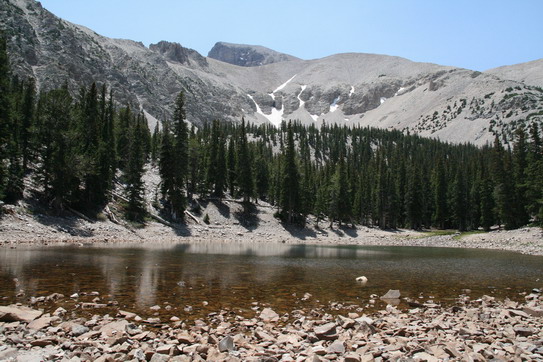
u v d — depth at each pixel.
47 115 47.66
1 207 40.69
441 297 17.70
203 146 92.44
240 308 14.13
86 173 49.72
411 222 99.50
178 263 27.53
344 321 11.81
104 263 25.11
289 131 82.38
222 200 81.94
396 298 17.08
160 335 10.13
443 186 99.06
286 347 9.34
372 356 8.43
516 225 75.25
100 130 62.34
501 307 15.50
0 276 18.39
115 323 10.55
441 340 10.10
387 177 99.81
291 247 53.28
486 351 9.09
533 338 10.66
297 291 18.12
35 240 37.59
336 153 190.38
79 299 14.28
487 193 83.69
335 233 85.00
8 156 43.56
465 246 61.00
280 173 86.56
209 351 8.62
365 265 30.94
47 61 194.00
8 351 8.08
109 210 56.25
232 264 28.48
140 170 60.69
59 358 8.02
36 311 11.50
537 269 29.31
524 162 76.75
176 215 64.69
